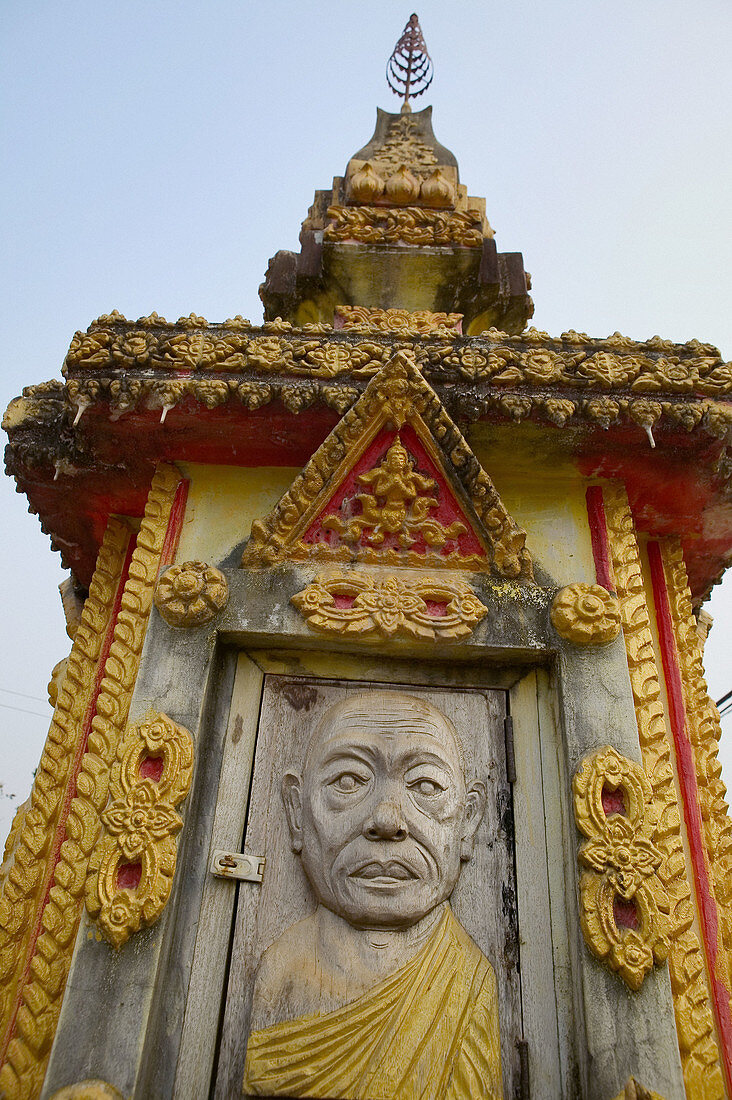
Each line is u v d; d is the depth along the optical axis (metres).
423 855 3.21
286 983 3.03
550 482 4.16
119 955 2.89
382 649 3.61
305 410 3.80
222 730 3.52
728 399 3.82
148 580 3.79
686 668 4.07
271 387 3.75
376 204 5.90
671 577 4.35
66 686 3.88
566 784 3.31
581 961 2.97
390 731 3.43
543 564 3.89
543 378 3.78
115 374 3.77
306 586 3.64
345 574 3.67
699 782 3.74
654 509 4.29
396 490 3.76
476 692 3.66
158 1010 2.93
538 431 3.84
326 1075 2.86
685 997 2.97
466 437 3.92
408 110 6.98
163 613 3.57
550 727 3.55
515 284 5.62
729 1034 3.11
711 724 3.89
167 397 3.71
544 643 3.57
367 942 3.12
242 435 3.96
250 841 3.33
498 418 3.80
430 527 3.76
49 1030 2.91
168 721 3.31
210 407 3.75
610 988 2.90
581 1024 2.91
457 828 3.32
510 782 3.47
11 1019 3.07
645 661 3.62
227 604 3.61
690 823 3.60
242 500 4.08
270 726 3.55
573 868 3.17
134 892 2.98
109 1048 2.72
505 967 3.13
